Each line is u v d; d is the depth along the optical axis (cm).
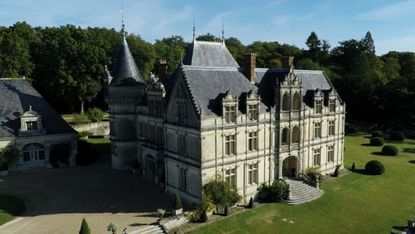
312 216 4162
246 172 4538
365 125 11012
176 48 13112
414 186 5338
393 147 7256
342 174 5806
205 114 4047
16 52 9525
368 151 7581
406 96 10238
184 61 5347
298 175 5238
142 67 11012
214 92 4331
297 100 5034
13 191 4866
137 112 5759
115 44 10588
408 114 10031
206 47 5431
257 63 13450
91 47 9650
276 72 5059
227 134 4259
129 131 5844
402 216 4250
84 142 6588
